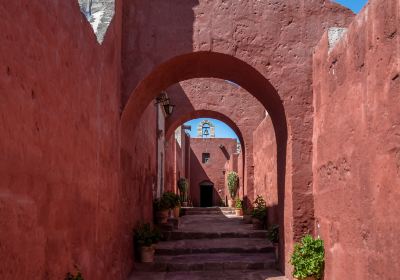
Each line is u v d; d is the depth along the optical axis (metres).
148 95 8.16
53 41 3.79
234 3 7.42
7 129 2.90
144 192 10.30
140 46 7.24
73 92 4.38
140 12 7.30
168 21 7.32
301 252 6.48
